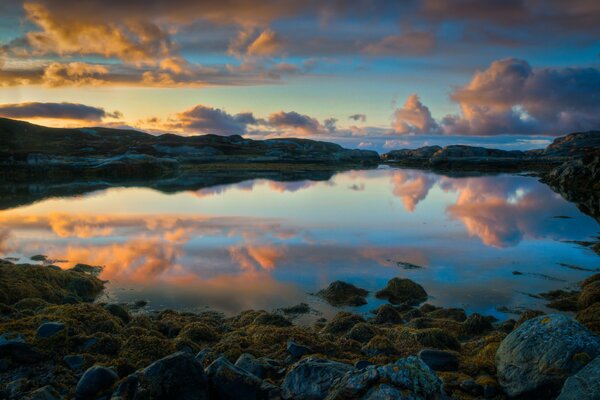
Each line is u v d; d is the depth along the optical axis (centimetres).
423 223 3088
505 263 2114
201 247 2341
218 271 1953
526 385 792
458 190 5450
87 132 14475
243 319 1399
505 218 3325
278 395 795
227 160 11419
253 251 2270
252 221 3098
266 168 9875
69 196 4556
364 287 1783
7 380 860
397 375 704
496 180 7100
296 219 3194
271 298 1661
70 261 2088
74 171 7325
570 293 1709
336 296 1669
